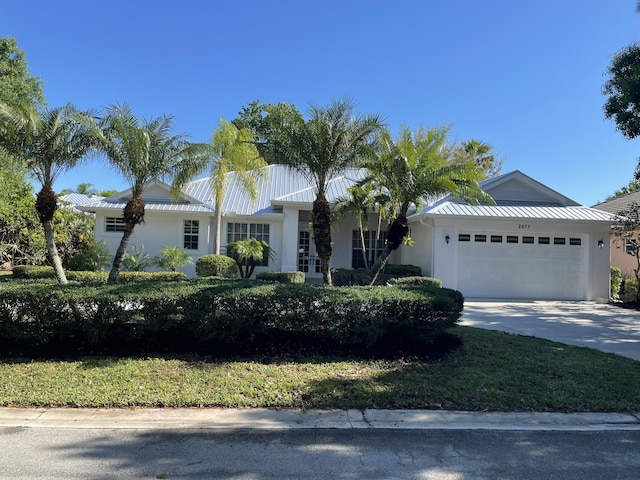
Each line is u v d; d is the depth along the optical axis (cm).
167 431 455
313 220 960
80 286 719
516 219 1638
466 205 1744
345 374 622
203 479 364
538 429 481
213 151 1029
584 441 452
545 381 616
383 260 1027
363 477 372
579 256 1719
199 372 607
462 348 765
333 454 412
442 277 1670
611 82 1242
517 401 543
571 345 860
